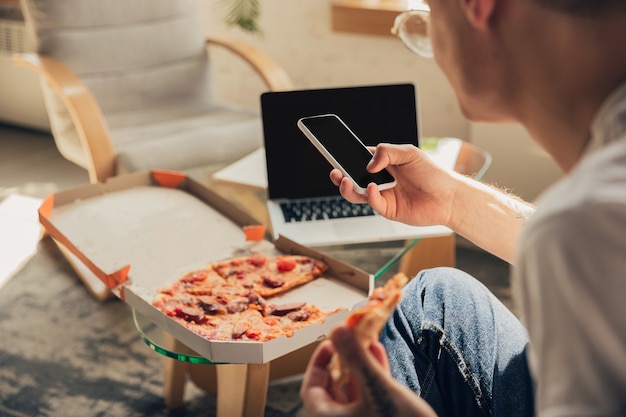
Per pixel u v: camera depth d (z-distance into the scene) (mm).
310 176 1812
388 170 1138
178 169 2389
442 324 1133
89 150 2332
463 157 1957
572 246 481
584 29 536
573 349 494
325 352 674
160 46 2826
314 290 1412
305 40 3201
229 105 2873
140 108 2836
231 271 1452
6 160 3320
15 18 3434
